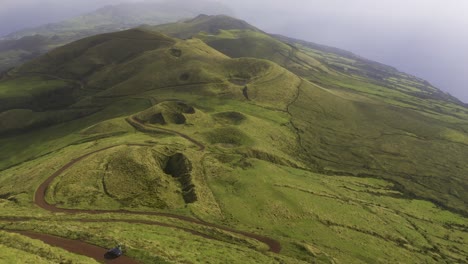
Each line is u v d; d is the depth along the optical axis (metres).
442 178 146.38
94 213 72.25
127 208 77.06
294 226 86.56
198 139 129.50
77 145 121.31
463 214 124.12
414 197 131.38
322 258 70.75
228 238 69.94
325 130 176.62
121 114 176.88
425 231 104.56
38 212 69.12
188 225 72.25
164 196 85.50
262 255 63.31
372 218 102.44
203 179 98.19
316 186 114.94
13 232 53.78
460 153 168.25
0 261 39.38
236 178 102.38
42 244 47.91
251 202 92.25
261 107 186.00
